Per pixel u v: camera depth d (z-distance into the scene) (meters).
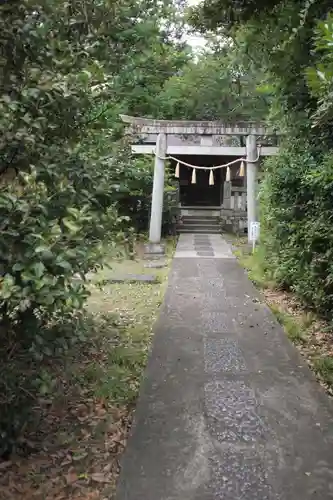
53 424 3.23
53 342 2.64
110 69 3.27
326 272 5.22
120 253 3.09
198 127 11.30
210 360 4.32
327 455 2.77
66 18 2.84
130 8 3.13
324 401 3.49
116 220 2.94
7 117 2.21
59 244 2.16
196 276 8.37
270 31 4.96
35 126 2.29
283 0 4.48
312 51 3.84
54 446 2.96
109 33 3.05
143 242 11.93
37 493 2.50
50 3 2.61
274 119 6.68
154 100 14.05
